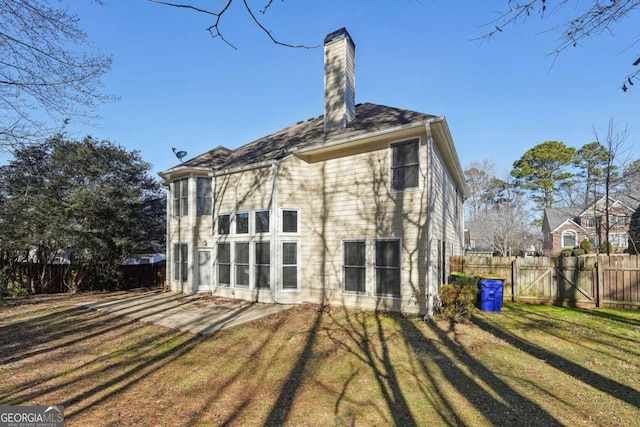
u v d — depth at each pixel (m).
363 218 9.61
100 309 10.18
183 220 13.94
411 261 8.75
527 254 30.66
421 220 8.67
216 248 12.06
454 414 3.76
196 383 4.79
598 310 9.66
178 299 11.72
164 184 15.72
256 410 3.94
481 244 33.94
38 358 5.93
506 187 39.06
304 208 10.63
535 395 4.23
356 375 4.95
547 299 10.70
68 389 4.62
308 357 5.76
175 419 3.75
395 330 7.32
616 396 4.22
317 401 4.14
